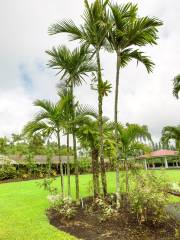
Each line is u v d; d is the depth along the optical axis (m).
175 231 6.08
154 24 7.94
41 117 9.48
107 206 7.48
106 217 7.10
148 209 6.82
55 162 31.66
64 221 7.43
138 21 7.92
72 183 18.19
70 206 8.47
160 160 43.16
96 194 9.79
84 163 27.44
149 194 6.54
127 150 10.48
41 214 8.65
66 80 10.08
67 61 9.68
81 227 6.71
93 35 8.79
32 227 6.90
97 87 8.39
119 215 7.23
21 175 29.12
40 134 9.62
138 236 5.84
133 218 6.95
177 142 16.77
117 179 8.08
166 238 5.66
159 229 6.25
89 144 10.34
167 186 7.11
